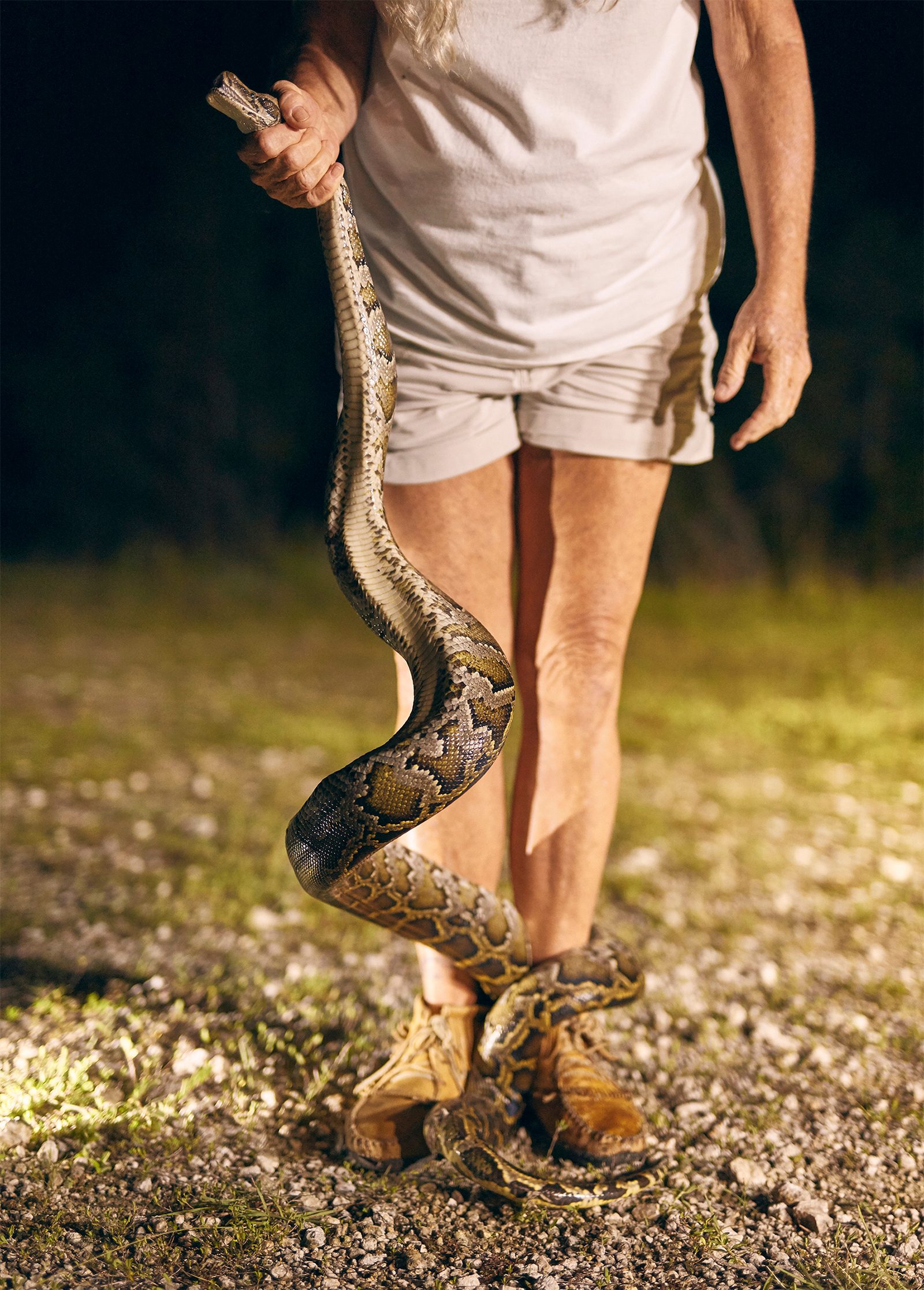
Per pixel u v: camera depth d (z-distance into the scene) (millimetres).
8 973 3234
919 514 12148
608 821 2639
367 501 2236
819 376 12570
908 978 3404
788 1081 2771
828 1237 2158
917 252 12250
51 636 9594
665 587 11984
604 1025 3039
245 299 14008
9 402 14477
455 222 2406
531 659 2668
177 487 14445
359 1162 2379
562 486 2592
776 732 6695
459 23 2248
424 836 2625
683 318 2586
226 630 10273
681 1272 2051
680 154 2484
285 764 5895
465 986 2674
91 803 5098
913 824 5055
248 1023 2998
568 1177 2373
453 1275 2027
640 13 2281
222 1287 1964
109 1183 2260
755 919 3906
